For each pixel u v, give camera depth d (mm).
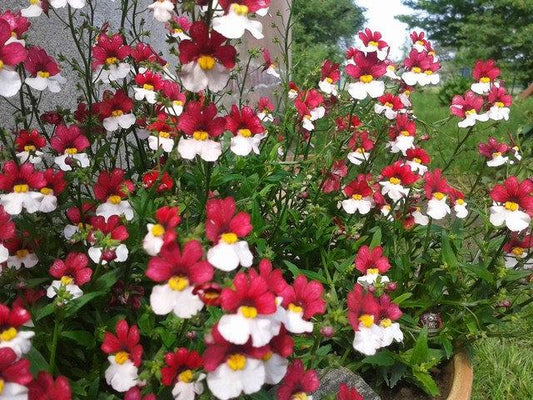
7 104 270
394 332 214
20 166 193
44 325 193
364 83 269
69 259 189
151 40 427
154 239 158
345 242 279
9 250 203
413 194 256
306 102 294
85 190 303
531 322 315
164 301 143
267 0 179
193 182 246
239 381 139
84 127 244
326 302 194
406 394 252
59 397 147
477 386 309
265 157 289
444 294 271
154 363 162
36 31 290
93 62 260
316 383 168
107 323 190
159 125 244
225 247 151
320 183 297
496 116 308
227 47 175
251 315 139
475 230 294
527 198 227
